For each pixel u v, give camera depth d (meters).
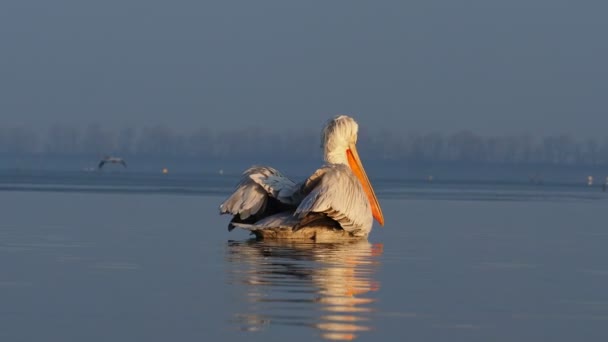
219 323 9.62
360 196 19.53
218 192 51.31
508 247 19.62
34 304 10.80
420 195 54.88
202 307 10.55
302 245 18.69
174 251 17.14
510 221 29.28
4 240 19.19
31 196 41.50
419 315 10.39
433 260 16.50
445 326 9.79
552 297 12.08
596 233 24.41
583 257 17.64
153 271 13.98
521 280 13.88
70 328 9.36
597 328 9.85
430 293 12.16
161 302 10.93
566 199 52.97
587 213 35.25
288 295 11.52
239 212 19.45
